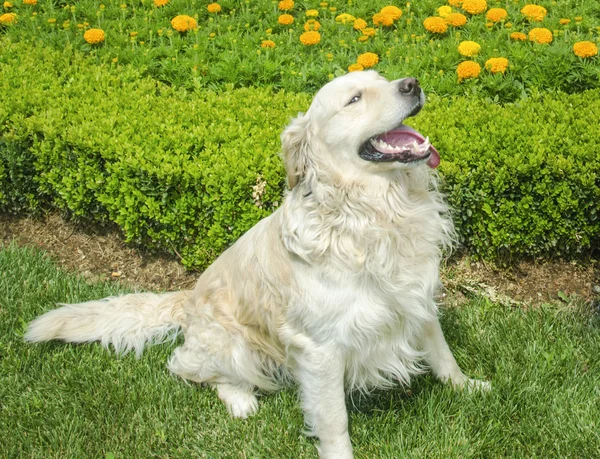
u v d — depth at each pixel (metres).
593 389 2.99
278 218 2.88
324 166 2.79
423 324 2.95
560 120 3.42
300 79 3.85
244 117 3.55
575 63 3.76
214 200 3.34
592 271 3.38
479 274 3.40
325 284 2.80
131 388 3.08
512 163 3.24
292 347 2.89
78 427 2.98
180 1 4.38
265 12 4.32
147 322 3.18
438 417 2.94
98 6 4.46
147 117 3.54
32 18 4.30
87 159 3.46
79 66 3.94
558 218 3.28
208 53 4.05
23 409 3.03
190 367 3.08
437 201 2.99
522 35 3.92
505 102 3.72
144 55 4.02
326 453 2.88
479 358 3.13
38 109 3.65
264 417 3.03
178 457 2.92
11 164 3.58
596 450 2.83
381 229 2.79
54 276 3.47
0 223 3.74
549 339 3.16
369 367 2.93
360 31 4.13
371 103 2.76
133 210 3.43
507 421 2.93
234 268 3.00
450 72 3.82
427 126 3.41
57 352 3.19
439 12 4.14
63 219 3.70
